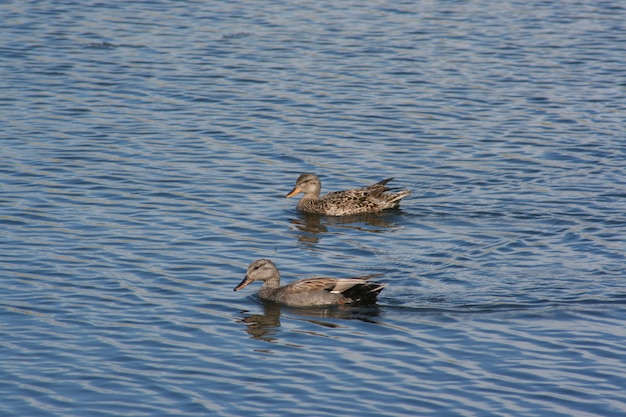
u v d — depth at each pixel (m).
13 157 26.52
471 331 17.17
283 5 45.38
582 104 32.72
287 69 35.88
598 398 14.84
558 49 39.41
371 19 43.31
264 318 17.84
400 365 15.88
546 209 23.72
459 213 23.67
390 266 20.28
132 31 40.19
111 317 17.44
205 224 22.52
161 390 14.91
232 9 44.31
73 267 19.61
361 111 31.58
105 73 34.75
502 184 25.67
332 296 18.41
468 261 20.48
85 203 23.47
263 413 14.28
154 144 28.08
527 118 31.27
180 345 16.47
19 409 14.28
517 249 21.11
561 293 18.72
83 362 15.73
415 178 26.19
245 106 31.78
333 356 16.19
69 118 30.08
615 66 37.19
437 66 36.75
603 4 47.09
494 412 14.40
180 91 33.12
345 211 23.84
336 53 38.00
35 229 21.67
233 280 19.48
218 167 26.52
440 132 29.88
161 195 24.27
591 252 20.84
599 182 25.67
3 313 17.41
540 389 15.11
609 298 18.45
